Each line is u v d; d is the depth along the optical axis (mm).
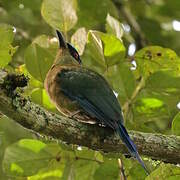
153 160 11570
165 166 11266
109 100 11758
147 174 11773
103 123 11508
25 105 10148
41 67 12383
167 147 10844
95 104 11711
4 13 17312
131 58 12953
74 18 12781
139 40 18453
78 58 13133
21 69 12656
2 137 15281
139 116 12469
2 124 15266
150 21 18875
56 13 12734
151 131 12367
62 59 12859
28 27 17219
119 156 11570
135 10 19297
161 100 12531
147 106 12453
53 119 10422
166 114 12531
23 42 16359
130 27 18641
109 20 13109
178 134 11617
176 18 18922
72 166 12516
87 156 12523
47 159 12570
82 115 11969
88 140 10703
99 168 12211
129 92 12547
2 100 9891
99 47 12289
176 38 18828
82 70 12336
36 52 12336
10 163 12547
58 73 12195
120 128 10938
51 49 13109
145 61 12906
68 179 12484
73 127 10562
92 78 12109
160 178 11289
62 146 12336
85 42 12609
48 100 12461
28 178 12797
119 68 12547
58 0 12703
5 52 11578
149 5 19125
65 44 12992
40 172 12734
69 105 11961
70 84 11992
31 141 12539
